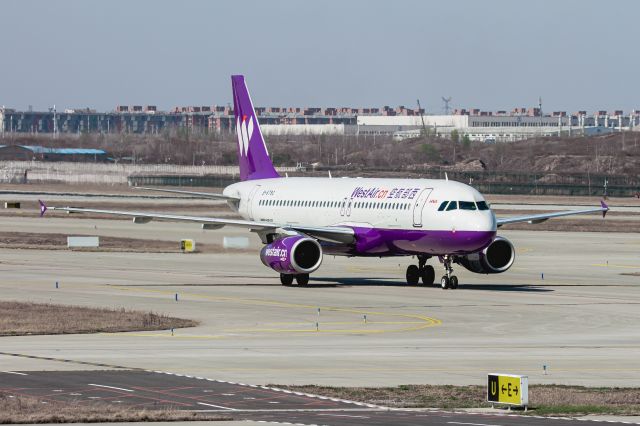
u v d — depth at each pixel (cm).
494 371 14075
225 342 16450
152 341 16462
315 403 11688
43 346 15775
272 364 14388
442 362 14725
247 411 11138
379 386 12888
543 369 14275
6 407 11081
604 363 14800
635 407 11669
